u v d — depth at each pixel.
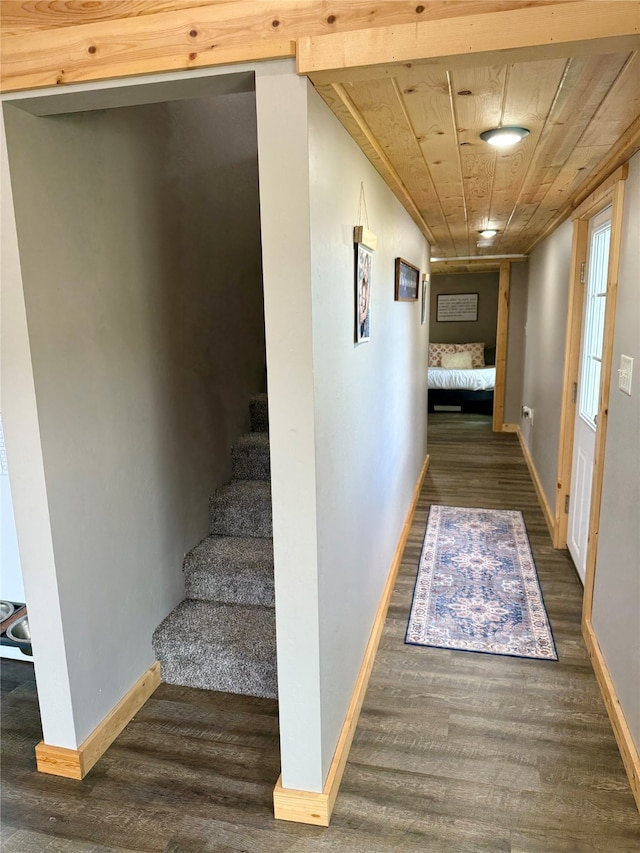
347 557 1.96
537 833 1.65
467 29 1.23
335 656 1.83
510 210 3.33
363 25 1.27
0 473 2.32
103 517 1.97
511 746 1.98
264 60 1.33
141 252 2.16
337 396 1.74
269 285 1.43
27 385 1.64
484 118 1.73
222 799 1.79
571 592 3.05
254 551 2.64
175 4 1.34
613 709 2.04
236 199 3.04
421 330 4.50
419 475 4.80
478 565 3.38
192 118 2.55
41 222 1.65
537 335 5.07
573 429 3.45
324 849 1.62
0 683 2.37
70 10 1.39
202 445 2.71
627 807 1.73
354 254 1.91
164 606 2.41
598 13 1.17
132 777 1.88
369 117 1.71
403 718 2.13
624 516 2.00
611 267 2.23
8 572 2.41
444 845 1.62
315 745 1.67
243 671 2.24
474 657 2.50
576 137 1.92
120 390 2.05
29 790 1.83
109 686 2.04
